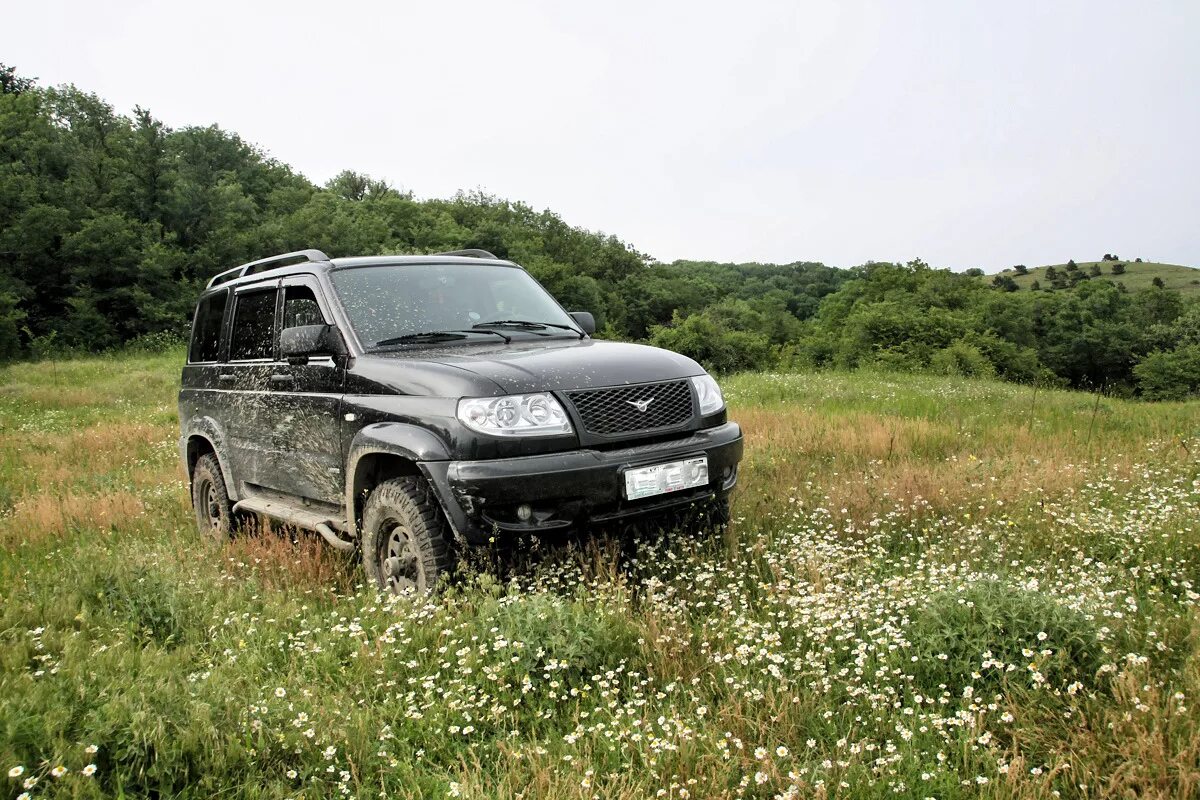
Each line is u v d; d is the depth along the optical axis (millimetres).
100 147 54312
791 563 4480
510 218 129500
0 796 2453
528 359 4453
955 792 2383
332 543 4777
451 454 4020
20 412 17500
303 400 5086
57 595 4527
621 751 2705
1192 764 2365
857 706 2939
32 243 42875
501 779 2592
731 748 2697
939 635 3182
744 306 110062
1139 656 3033
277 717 2953
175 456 10562
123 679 3248
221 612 4293
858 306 64688
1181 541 4473
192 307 45000
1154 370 68562
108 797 2510
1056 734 2648
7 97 52781
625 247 138000
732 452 4668
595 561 4297
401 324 5039
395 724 3057
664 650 3414
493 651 3367
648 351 4879
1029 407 12797
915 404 13055
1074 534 4754
